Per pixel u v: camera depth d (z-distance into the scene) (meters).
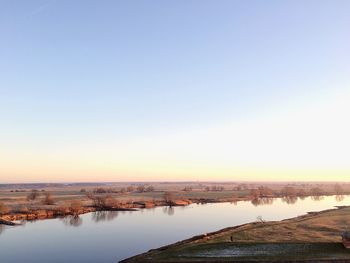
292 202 160.38
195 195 195.50
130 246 62.62
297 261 46.34
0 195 186.88
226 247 53.69
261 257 48.19
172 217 103.25
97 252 58.19
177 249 53.00
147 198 168.00
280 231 66.81
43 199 146.62
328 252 50.25
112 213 112.94
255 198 180.62
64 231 77.75
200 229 81.38
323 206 139.12
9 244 64.12
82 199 152.50
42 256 55.69
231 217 103.50
